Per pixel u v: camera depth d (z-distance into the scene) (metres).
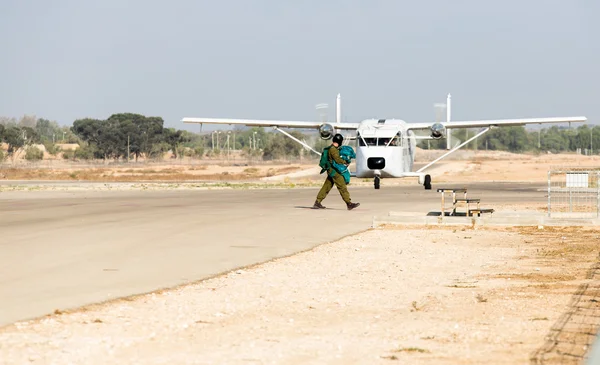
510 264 28.20
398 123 82.94
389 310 19.92
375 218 41.94
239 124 92.38
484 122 89.06
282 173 177.50
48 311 19.17
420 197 68.06
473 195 72.25
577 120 88.12
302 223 42.56
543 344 15.97
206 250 30.98
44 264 26.83
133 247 31.58
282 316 19.08
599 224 41.72
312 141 94.06
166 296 21.45
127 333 17.00
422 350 15.49
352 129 89.88
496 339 16.44
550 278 24.86
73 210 51.53
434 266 27.73
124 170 199.00
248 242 33.75
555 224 41.91
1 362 14.52
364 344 16.06
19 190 86.31
